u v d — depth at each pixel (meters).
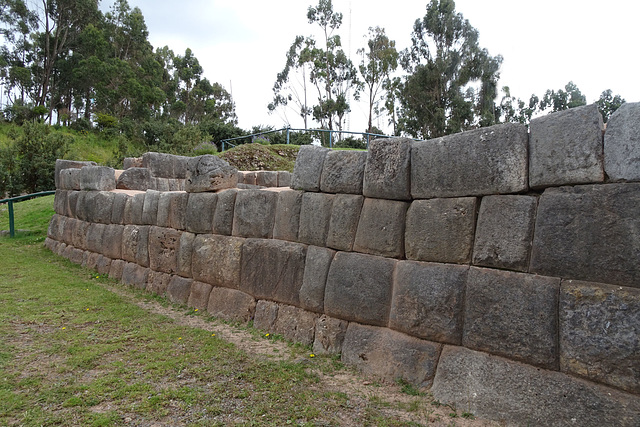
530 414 3.20
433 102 29.44
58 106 46.22
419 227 4.16
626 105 3.04
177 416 3.37
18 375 4.04
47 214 14.04
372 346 4.37
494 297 3.55
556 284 3.26
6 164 17.67
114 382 3.93
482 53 29.12
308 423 3.30
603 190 3.09
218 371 4.24
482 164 3.74
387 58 34.78
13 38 43.56
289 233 5.48
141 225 8.19
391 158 4.40
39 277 8.07
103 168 9.73
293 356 4.76
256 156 18.95
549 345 3.23
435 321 3.91
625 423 2.80
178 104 46.91
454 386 3.66
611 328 2.96
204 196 6.79
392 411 3.54
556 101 31.42
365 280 4.52
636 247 2.91
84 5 41.31
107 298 6.93
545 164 3.38
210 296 6.54
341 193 4.94
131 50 46.25
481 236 3.71
